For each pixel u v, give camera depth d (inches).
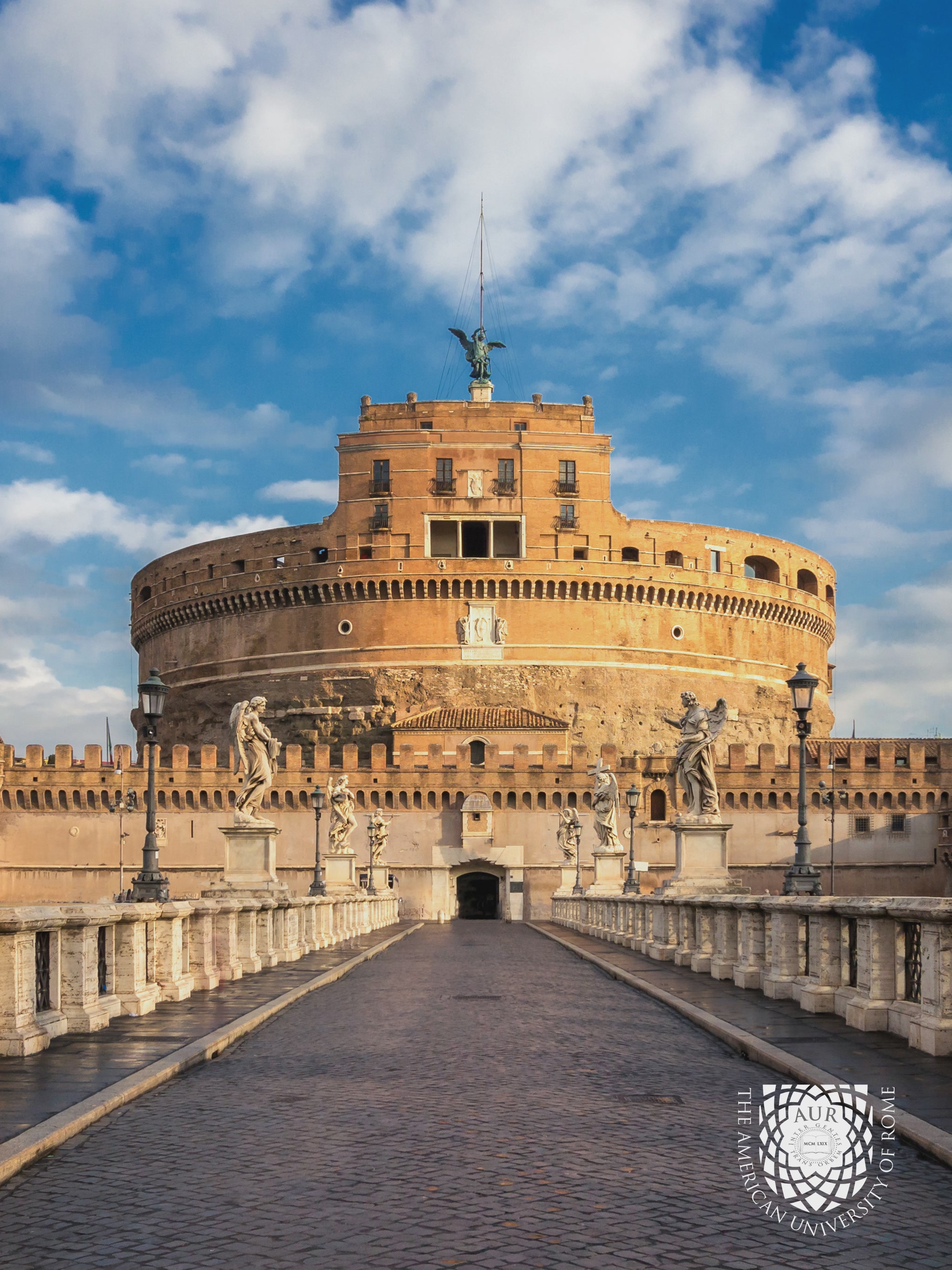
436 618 4945.9
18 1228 356.2
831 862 4360.2
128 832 4367.6
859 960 710.5
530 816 4419.3
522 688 4891.7
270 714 5034.5
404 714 4862.2
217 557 5329.7
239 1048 677.3
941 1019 585.9
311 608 5073.8
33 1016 633.0
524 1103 520.1
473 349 5570.9
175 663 5497.1
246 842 1339.8
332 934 1857.8
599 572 4977.9
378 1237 345.7
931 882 4397.1
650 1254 333.4
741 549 5364.2
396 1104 518.0
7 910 617.6
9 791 4384.8
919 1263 329.7
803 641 5575.8
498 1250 335.3
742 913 987.3
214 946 1083.3
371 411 5196.9
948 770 4436.5
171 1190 391.5
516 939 2379.4
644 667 5017.2
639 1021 808.9
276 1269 322.3
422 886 4384.8
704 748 1412.4
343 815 2491.4
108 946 774.5
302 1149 440.1
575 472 5068.9
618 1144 445.7
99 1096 506.9
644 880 4370.1
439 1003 938.1
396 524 5002.5
